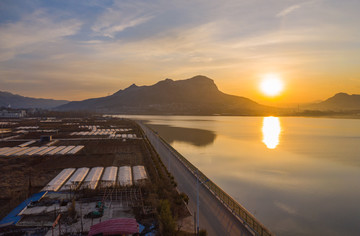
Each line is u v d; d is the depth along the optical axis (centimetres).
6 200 5006
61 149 11144
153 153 10081
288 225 4869
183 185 6009
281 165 9881
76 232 3697
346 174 8700
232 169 9075
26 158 9281
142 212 4325
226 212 4372
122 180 6238
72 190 5562
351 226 4906
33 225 3906
